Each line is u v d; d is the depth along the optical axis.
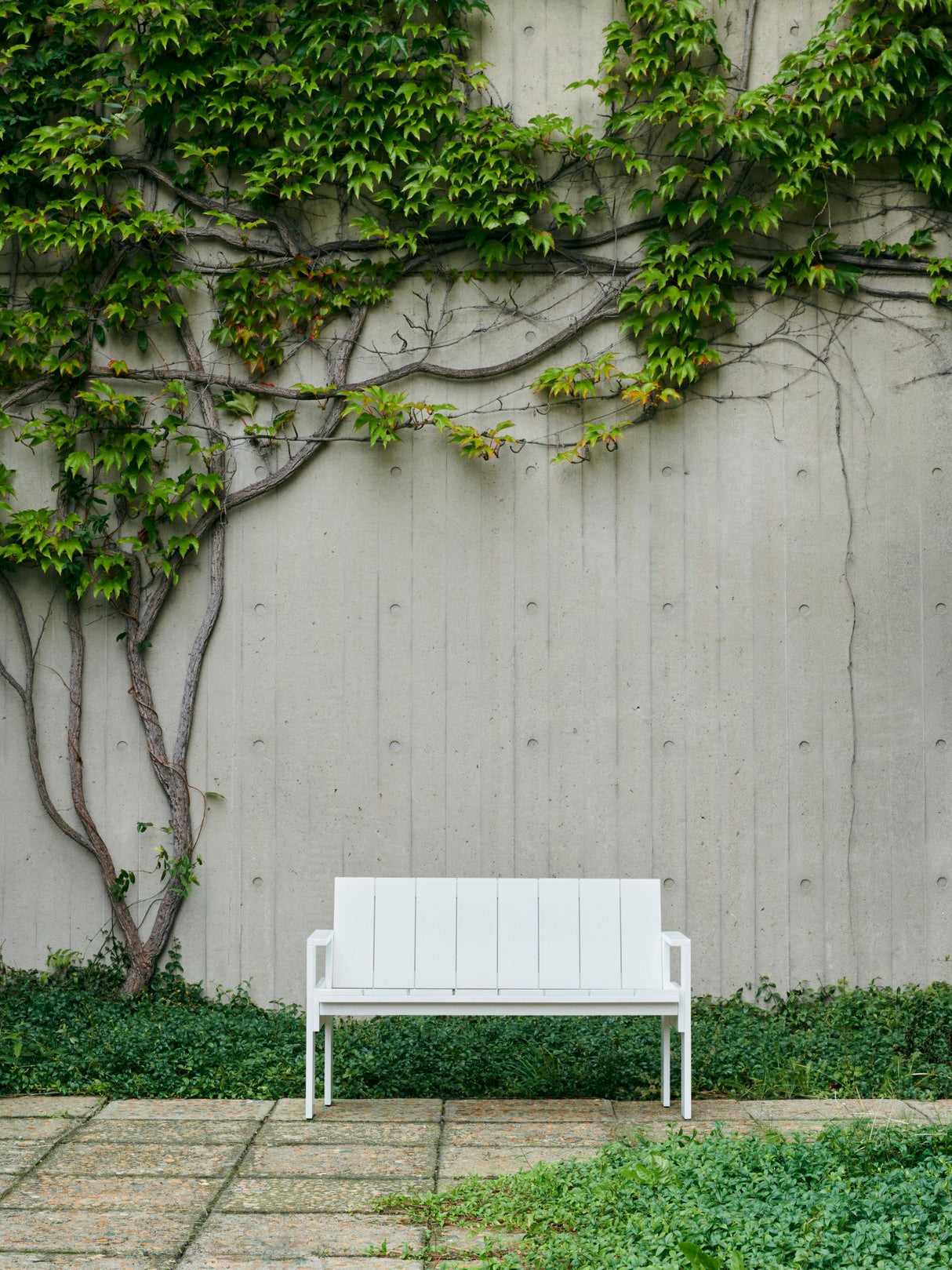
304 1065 4.93
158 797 6.12
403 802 6.12
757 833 6.12
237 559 6.22
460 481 6.23
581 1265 2.95
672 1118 4.34
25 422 6.27
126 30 6.14
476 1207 3.38
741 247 6.30
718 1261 2.73
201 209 6.33
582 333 6.30
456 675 6.17
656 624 6.19
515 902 4.64
